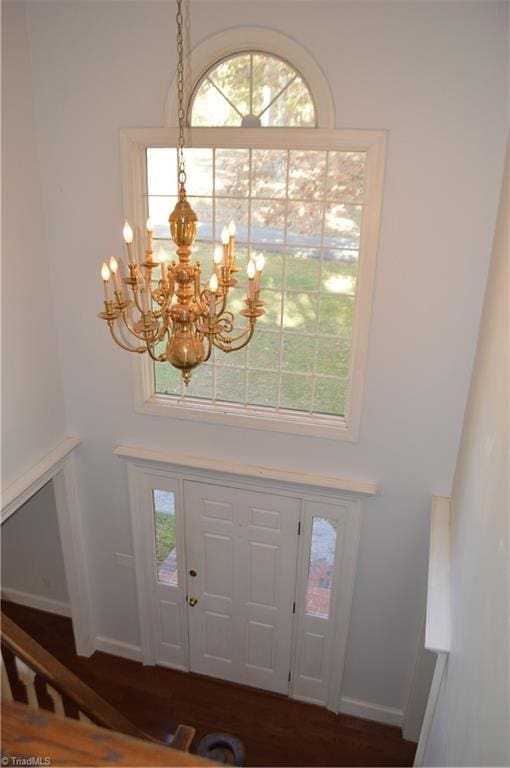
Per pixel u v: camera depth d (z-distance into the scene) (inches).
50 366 166.7
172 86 134.9
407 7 116.7
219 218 148.3
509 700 58.7
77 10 133.9
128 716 185.5
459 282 133.9
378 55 121.3
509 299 91.3
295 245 146.4
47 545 215.0
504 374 88.1
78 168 148.0
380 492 159.8
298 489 166.4
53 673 58.9
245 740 178.2
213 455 170.7
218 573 186.4
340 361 154.2
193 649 199.9
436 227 130.6
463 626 98.7
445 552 134.0
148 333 95.4
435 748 115.1
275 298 152.3
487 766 64.4
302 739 179.2
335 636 181.0
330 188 139.3
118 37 134.0
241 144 136.3
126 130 140.6
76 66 138.7
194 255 152.8
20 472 158.6
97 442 179.6
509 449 77.0
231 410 164.7
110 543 193.9
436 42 117.5
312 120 132.6
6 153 138.2
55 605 225.1
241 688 197.3
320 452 160.9
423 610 166.6
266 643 191.0
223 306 92.0
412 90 121.9
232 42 128.3
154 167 148.3
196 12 127.8
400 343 143.1
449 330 138.6
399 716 183.3
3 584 229.3
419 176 127.6
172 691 195.2
